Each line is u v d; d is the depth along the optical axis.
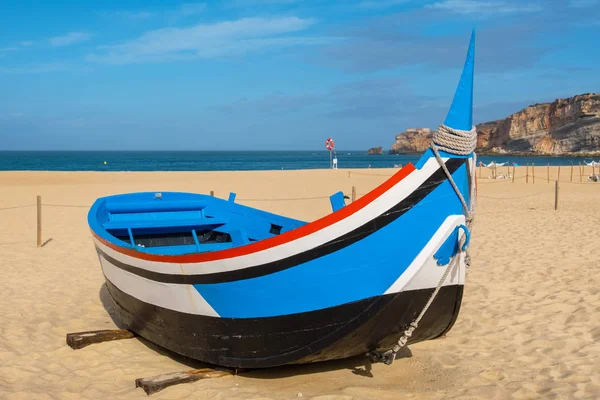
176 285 5.20
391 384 5.09
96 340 6.26
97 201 7.79
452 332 6.54
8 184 27.23
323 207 18.69
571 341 6.00
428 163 4.50
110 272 6.43
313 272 4.53
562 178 35.53
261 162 94.06
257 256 4.55
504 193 24.17
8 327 6.66
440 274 4.73
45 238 12.88
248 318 4.79
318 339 4.70
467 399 4.73
